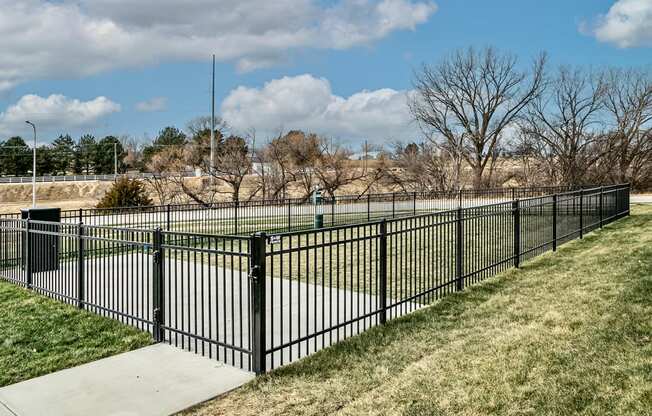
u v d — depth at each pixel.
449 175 43.25
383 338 5.47
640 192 37.44
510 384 4.14
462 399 3.93
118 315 6.51
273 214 22.75
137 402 4.08
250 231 18.38
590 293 6.80
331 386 4.27
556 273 8.38
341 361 4.83
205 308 7.31
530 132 40.31
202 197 39.72
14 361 5.10
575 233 12.25
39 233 8.38
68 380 4.57
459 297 7.18
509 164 45.12
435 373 4.45
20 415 3.89
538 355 4.70
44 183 60.22
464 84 41.97
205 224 19.22
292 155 41.09
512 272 8.73
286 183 40.44
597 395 3.85
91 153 84.50
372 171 43.59
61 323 6.44
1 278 9.45
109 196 31.44
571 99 38.94
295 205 23.36
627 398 3.76
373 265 10.52
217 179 43.69
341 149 41.75
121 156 75.00
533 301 6.69
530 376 4.26
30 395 4.26
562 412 3.65
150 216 22.19
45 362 5.05
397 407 3.85
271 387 4.29
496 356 4.75
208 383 4.43
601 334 5.12
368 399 4.00
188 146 42.94
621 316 5.66
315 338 5.10
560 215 11.67
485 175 44.28
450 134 42.78
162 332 5.69
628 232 12.51
